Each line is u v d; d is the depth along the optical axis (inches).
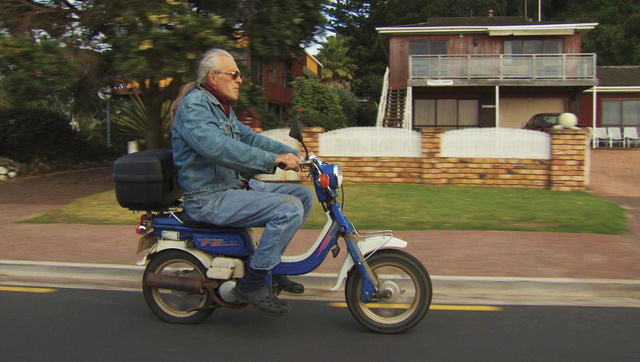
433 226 320.5
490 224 324.2
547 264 241.9
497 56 967.0
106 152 786.8
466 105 1060.5
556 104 1044.5
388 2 1835.6
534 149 454.9
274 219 159.2
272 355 154.7
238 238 168.6
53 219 349.1
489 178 460.4
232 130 169.2
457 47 1059.3
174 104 170.2
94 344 162.6
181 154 163.6
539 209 363.3
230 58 165.6
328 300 208.4
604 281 213.3
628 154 819.4
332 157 479.8
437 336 169.8
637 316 188.4
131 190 167.8
